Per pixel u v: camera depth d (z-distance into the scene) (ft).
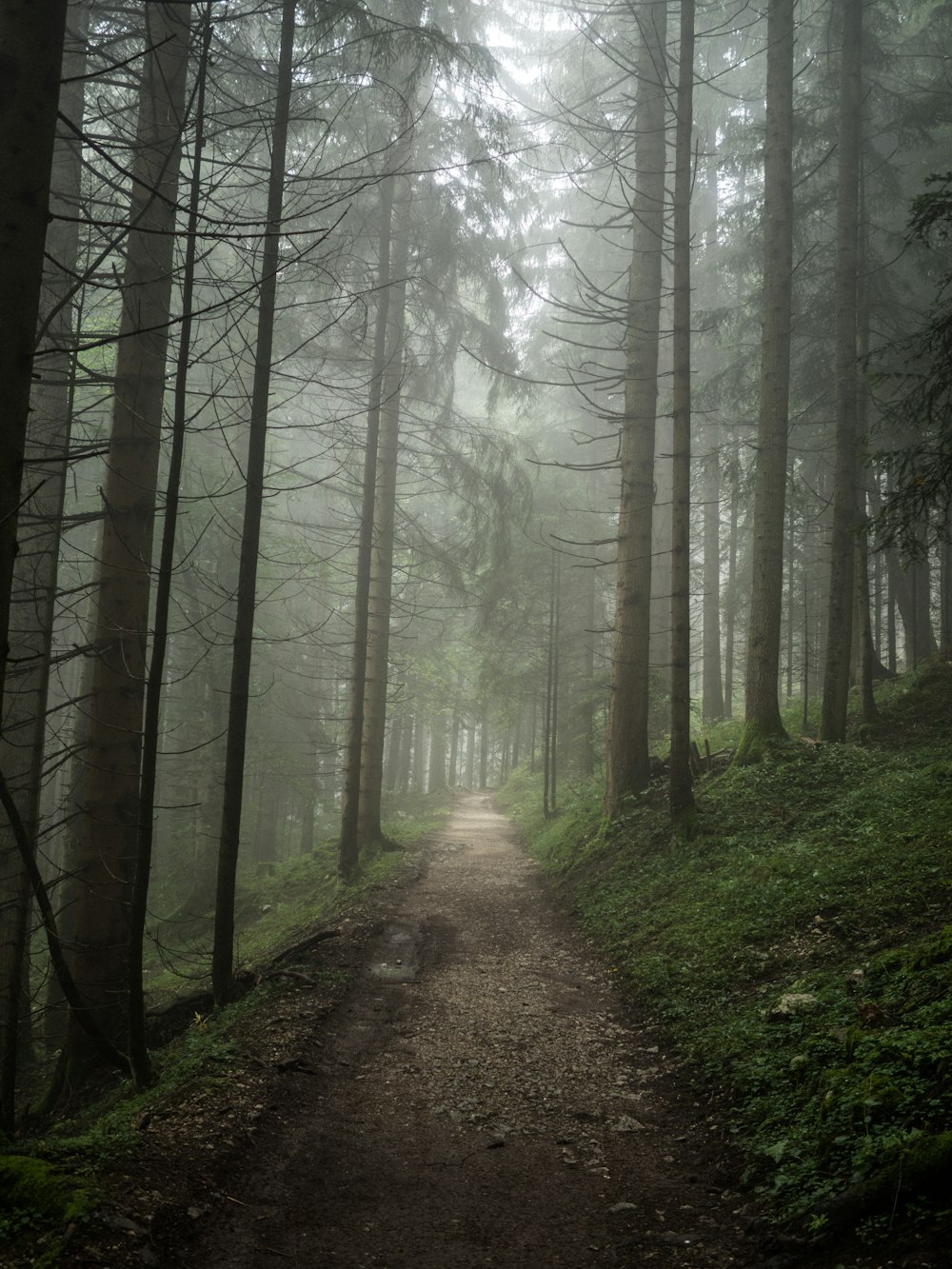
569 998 28.89
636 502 52.42
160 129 31.14
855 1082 15.79
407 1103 20.36
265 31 36.22
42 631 31.94
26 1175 13.87
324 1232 14.49
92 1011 30.53
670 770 42.24
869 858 29.48
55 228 37.70
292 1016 25.58
